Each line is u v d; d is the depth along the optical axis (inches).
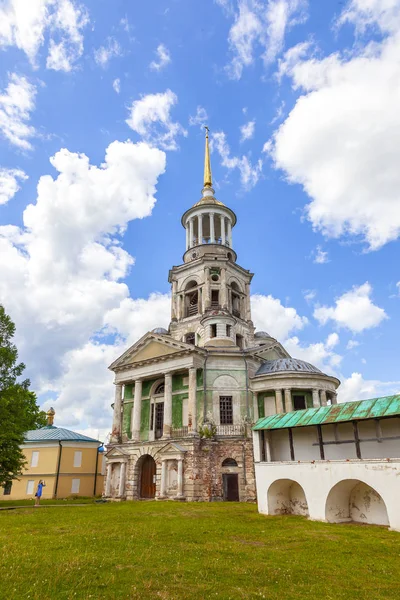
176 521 757.3
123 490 1435.8
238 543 554.9
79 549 495.8
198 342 1695.4
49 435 1927.9
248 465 1290.6
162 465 1347.2
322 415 853.2
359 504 768.9
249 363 1526.8
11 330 1304.1
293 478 803.4
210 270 1818.4
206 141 2287.2
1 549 493.7
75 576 379.6
